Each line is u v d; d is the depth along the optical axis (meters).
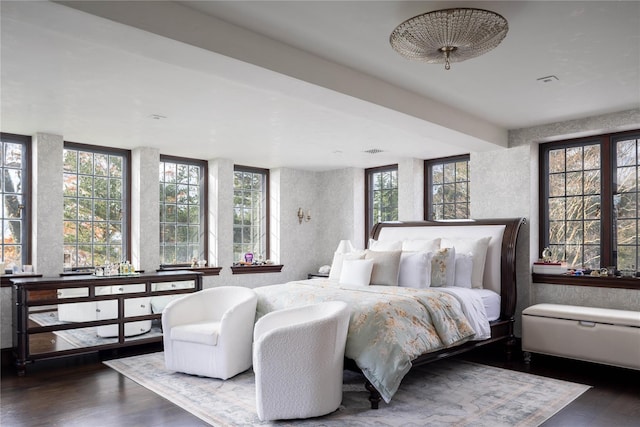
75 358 4.85
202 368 4.10
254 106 4.32
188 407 3.40
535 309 4.68
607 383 4.00
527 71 3.58
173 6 2.53
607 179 5.04
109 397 3.62
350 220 7.73
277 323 3.61
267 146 6.12
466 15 2.46
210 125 5.03
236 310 4.14
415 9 2.62
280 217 7.68
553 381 4.05
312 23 2.80
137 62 3.24
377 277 4.79
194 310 4.48
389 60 3.38
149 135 5.49
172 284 5.41
